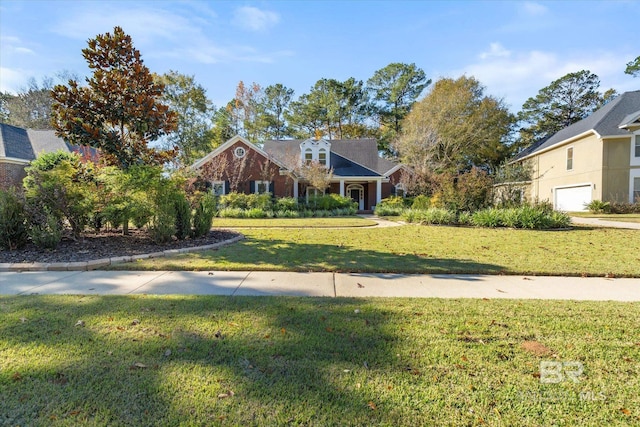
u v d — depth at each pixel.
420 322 3.34
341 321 3.36
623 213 17.67
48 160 13.48
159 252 6.96
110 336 2.96
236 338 2.93
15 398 2.07
